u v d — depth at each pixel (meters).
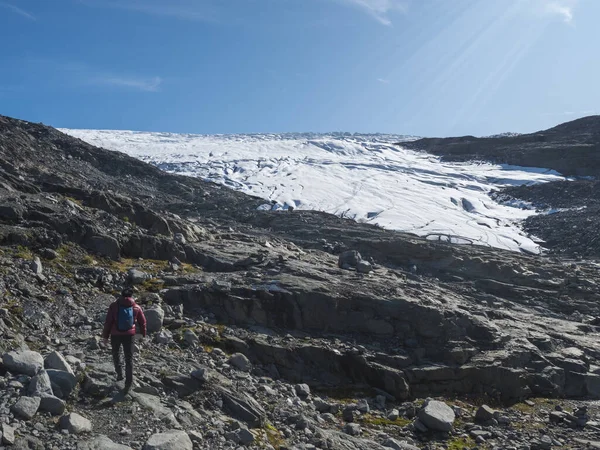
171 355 13.47
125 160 67.19
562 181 81.38
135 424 9.69
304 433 11.70
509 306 28.80
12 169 26.62
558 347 20.98
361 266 22.45
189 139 154.00
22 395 9.45
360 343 17.27
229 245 24.22
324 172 93.81
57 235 18.33
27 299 14.19
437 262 36.41
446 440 13.65
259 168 98.88
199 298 17.09
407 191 81.00
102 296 16.27
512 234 58.81
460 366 17.02
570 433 15.14
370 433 13.23
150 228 23.11
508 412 16.34
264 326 17.02
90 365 11.45
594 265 43.09
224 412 11.51
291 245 28.45
